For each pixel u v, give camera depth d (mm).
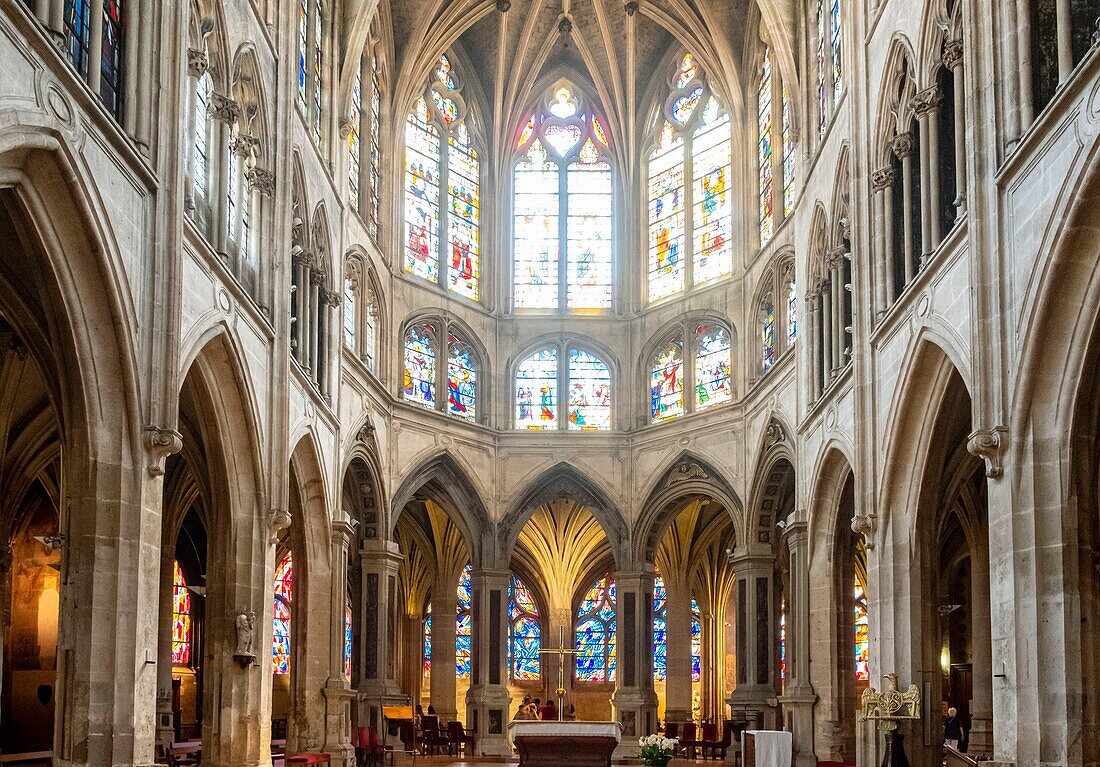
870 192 29031
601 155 48750
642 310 46562
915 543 26453
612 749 33625
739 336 42688
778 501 40500
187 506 37656
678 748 45656
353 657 40250
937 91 25250
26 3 17469
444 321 44812
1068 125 18016
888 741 25453
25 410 30453
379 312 41781
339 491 36250
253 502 27953
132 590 20141
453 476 44062
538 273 47656
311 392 32750
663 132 47844
